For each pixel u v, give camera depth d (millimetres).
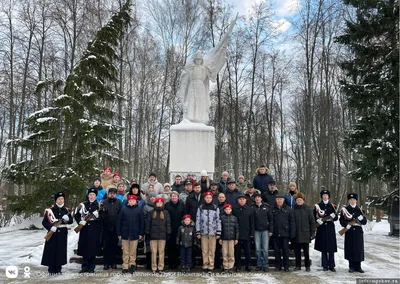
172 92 29516
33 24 26031
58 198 8570
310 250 10938
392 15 17484
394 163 16922
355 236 9086
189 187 10117
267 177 11164
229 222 8773
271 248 10516
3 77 27719
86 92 20250
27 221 20281
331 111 30594
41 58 26297
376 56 18000
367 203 19047
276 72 31531
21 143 18562
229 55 29781
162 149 36062
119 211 9133
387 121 16906
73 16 24812
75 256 9859
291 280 8000
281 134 35656
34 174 18750
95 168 18562
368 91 17328
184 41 29156
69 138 19141
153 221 8656
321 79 27922
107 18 25594
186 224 8812
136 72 29781
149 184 11203
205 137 13461
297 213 9273
